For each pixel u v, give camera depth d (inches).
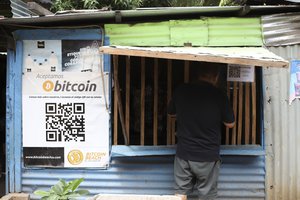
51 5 311.4
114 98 176.1
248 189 175.9
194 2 386.3
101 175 177.3
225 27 170.4
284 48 171.0
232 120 155.8
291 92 171.8
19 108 176.4
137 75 180.9
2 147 250.2
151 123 181.9
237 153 170.6
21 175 178.9
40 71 175.2
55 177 178.1
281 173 173.9
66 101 175.2
